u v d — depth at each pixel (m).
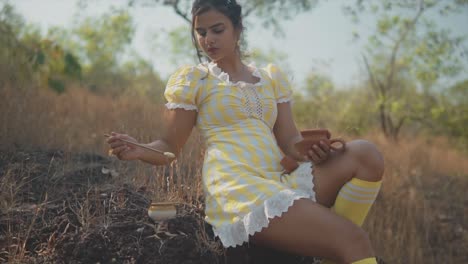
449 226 5.32
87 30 13.69
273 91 3.00
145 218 2.84
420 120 10.38
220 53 2.88
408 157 6.64
